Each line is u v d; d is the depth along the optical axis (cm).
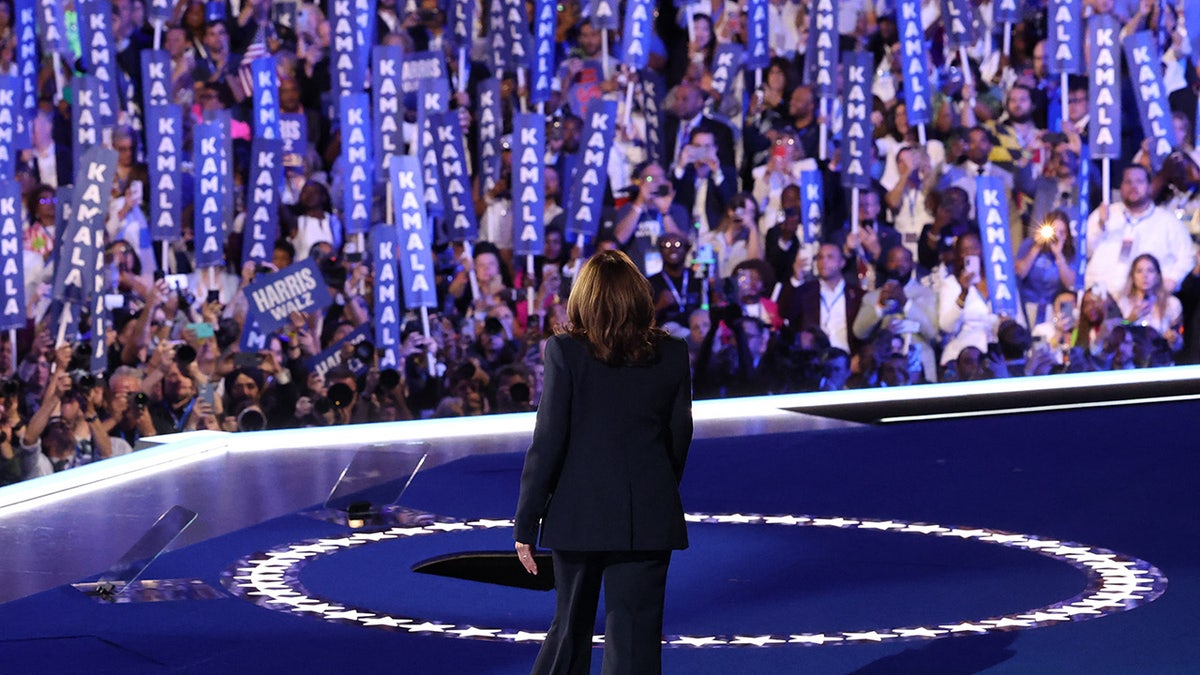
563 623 948
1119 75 2898
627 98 2647
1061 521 1711
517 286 2619
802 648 1201
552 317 2634
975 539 1620
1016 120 2866
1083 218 2916
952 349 2872
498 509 1819
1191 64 2934
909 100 2802
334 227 2495
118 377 2309
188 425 2394
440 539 1644
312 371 2489
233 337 2423
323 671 1141
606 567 949
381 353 2538
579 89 2628
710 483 1989
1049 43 2867
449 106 2556
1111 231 2934
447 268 2578
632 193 2667
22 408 2188
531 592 1415
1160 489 1897
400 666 1155
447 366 2584
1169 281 2973
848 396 2791
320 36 2461
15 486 1942
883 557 1538
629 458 941
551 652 951
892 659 1165
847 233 2788
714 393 2734
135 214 2320
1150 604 1330
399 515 1770
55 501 1894
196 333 2388
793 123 2741
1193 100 2944
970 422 2508
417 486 1981
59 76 2205
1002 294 2880
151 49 2316
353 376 2514
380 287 2531
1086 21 2881
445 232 2572
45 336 2205
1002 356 2902
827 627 1266
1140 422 2478
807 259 2766
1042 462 2117
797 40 2730
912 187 2820
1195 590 1380
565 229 2638
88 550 1617
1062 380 2923
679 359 967
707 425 2511
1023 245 2894
